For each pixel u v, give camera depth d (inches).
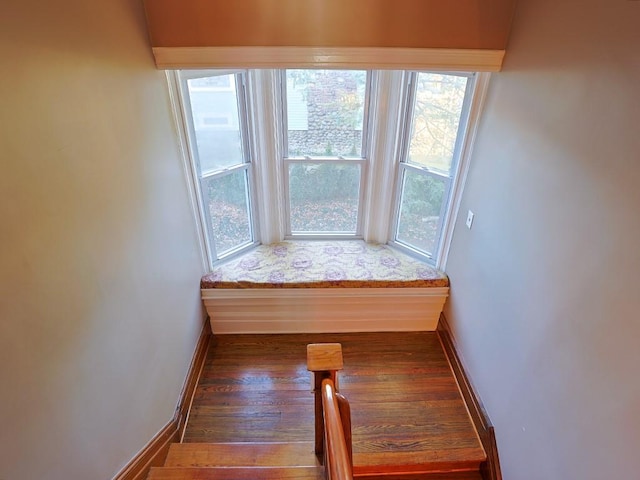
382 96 107.7
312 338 120.3
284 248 128.0
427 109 105.8
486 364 88.4
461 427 93.6
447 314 115.6
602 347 51.7
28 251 42.6
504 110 80.0
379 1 75.3
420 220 120.3
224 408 97.6
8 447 39.5
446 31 77.9
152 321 75.9
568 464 58.1
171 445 80.7
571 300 58.3
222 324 119.4
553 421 62.3
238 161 114.0
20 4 42.0
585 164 55.7
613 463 49.1
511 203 76.9
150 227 75.6
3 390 38.9
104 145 59.0
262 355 113.8
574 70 58.2
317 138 117.9
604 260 51.6
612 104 50.5
